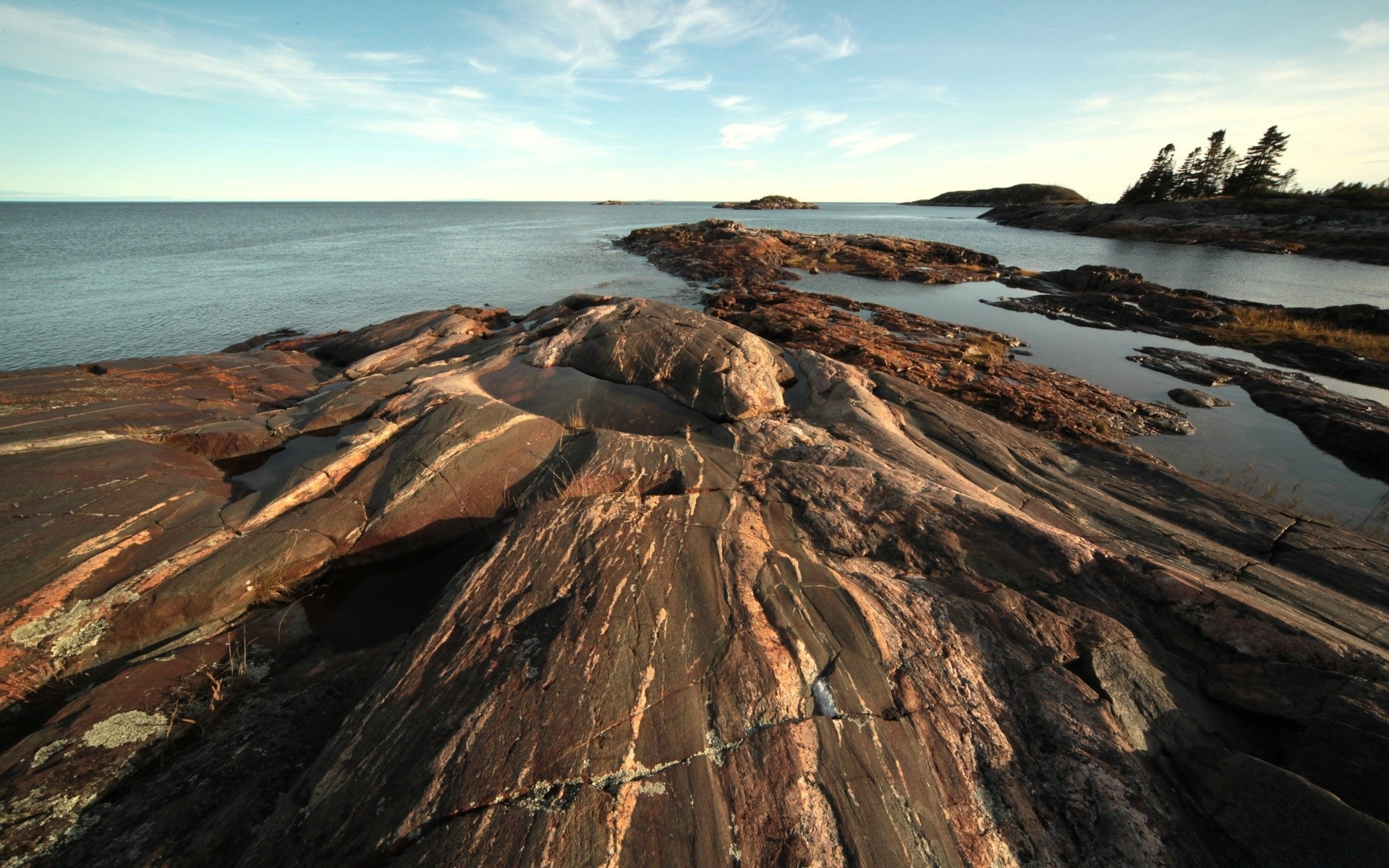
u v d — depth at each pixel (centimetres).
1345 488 1245
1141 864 385
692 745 439
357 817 400
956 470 1021
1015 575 670
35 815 439
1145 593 639
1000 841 400
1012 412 1502
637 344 1412
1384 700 466
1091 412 1580
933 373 1747
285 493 826
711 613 565
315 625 691
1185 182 8962
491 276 4000
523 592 592
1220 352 2339
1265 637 563
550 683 483
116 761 488
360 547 793
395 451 927
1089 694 507
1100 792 429
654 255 4978
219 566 705
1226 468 1330
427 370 1377
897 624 570
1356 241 5112
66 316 2652
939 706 489
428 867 362
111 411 1098
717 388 1238
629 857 370
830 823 395
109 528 731
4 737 558
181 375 1480
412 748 443
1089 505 938
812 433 1059
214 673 595
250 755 495
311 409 1138
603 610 561
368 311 2905
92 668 621
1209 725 498
